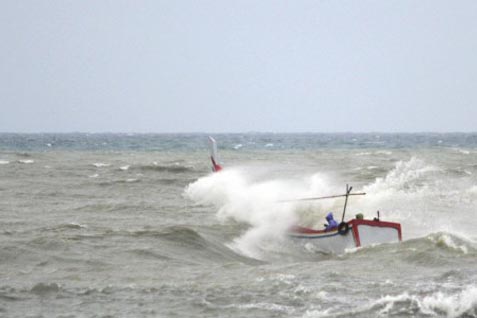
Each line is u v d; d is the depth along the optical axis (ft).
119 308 172.35
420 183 531.50
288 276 205.67
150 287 192.54
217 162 467.93
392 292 183.93
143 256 239.09
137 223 327.47
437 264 220.43
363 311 166.71
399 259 229.86
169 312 168.86
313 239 270.46
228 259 246.27
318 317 163.43
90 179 598.34
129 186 538.88
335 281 198.08
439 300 172.24
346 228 258.57
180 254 245.86
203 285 194.90
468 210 379.14
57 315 166.40
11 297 181.78
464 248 241.14
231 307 172.35
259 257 255.91
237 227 311.06
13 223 323.57
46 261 227.61
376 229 257.96
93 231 285.64
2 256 232.73
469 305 168.55
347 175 622.54
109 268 220.02
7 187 518.37
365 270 214.48
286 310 169.37
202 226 311.68
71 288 191.42
